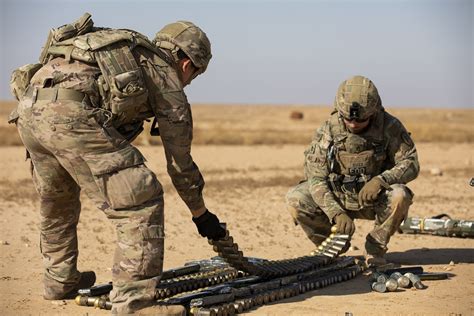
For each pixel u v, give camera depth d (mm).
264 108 166375
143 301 5203
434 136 34719
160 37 5762
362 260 7711
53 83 5320
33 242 9125
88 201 12859
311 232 7793
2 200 12812
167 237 9555
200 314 5355
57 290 6203
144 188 5246
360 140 7266
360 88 7023
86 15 5605
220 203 12664
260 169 19000
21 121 5445
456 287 6652
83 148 5227
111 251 8578
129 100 5273
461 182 15766
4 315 5711
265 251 8664
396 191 7148
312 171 7438
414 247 8773
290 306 5938
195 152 25344
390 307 5910
